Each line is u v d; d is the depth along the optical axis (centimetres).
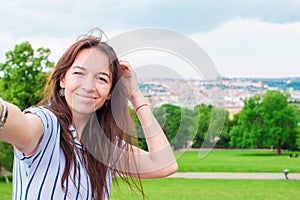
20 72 2714
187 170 2650
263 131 3641
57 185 172
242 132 3566
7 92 2712
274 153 3644
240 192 2088
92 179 184
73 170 176
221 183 2325
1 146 2128
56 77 178
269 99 3669
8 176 2147
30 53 2752
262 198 1961
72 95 173
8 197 1791
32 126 156
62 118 176
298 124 3709
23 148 155
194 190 2111
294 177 2562
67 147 175
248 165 2967
